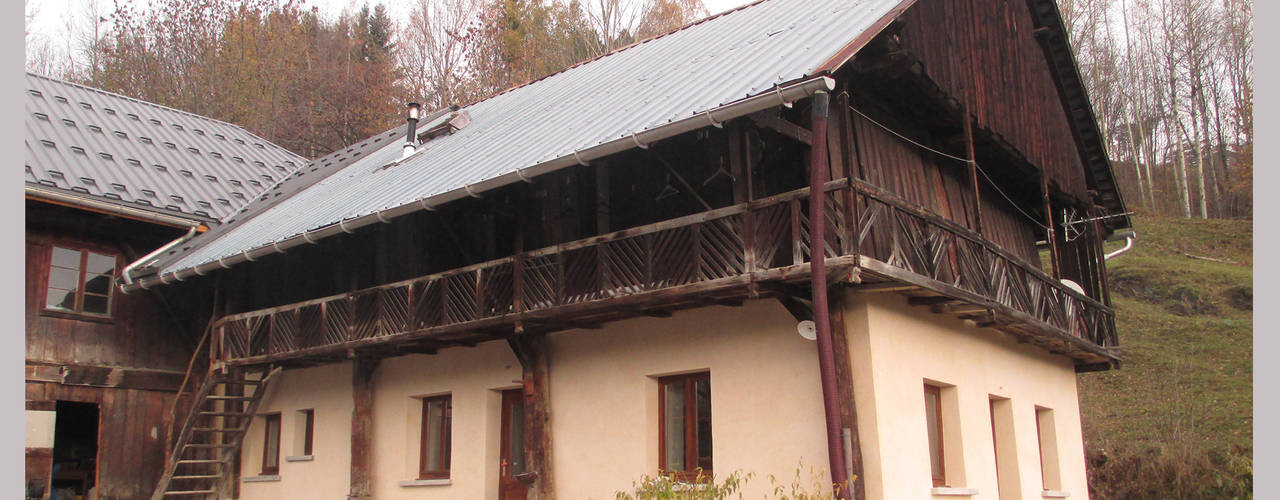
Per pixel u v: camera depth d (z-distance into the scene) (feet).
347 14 134.00
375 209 37.27
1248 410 67.00
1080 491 46.44
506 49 117.91
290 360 45.27
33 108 55.57
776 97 26.08
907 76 33.99
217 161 62.39
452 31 120.78
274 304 48.91
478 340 39.42
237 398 48.47
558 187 38.06
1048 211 45.19
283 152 70.74
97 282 49.70
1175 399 70.59
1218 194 129.80
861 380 29.96
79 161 51.47
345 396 46.34
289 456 48.21
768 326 32.22
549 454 37.22
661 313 34.37
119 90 111.04
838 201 28.48
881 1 35.99
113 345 49.37
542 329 36.94
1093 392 75.46
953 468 34.63
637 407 35.12
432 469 42.70
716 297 30.89
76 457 57.00
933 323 34.76
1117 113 148.25
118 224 50.90
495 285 36.45
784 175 33.58
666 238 31.60
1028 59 46.29
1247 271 92.32
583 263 34.47
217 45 115.03
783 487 30.22
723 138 33.50
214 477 48.73
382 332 40.06
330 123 113.09
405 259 42.57
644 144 28.81
